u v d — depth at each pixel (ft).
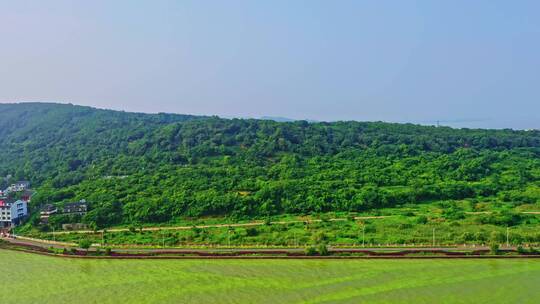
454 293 383.86
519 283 399.65
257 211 646.74
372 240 522.47
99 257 505.66
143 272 456.45
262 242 531.09
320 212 646.33
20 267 481.87
